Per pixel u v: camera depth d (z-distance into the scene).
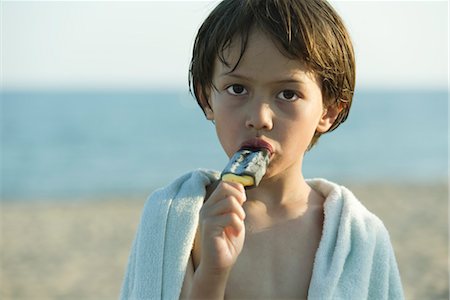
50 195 19.97
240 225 2.09
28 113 67.69
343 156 30.09
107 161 30.58
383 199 15.89
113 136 42.12
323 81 2.33
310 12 2.30
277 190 2.39
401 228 12.12
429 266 9.43
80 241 11.89
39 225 13.65
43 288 8.95
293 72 2.17
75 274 9.65
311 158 29.47
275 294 2.30
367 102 81.81
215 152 33.31
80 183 23.59
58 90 161.12
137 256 2.36
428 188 18.20
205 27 2.37
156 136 41.94
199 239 2.37
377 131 42.47
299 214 2.41
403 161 28.30
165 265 2.30
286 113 2.17
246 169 2.09
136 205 16.47
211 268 2.10
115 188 21.98
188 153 33.09
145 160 30.69
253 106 2.15
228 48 2.19
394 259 2.50
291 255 2.35
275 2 2.25
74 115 63.03
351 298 2.31
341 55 2.40
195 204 2.38
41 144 38.47
